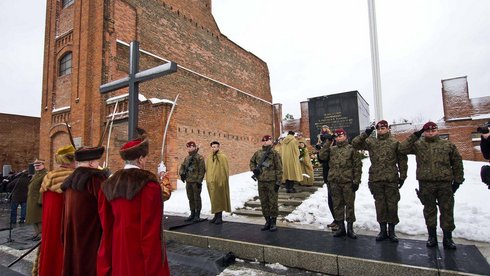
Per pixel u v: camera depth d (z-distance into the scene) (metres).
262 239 5.36
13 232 7.73
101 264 2.46
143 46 15.51
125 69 14.41
